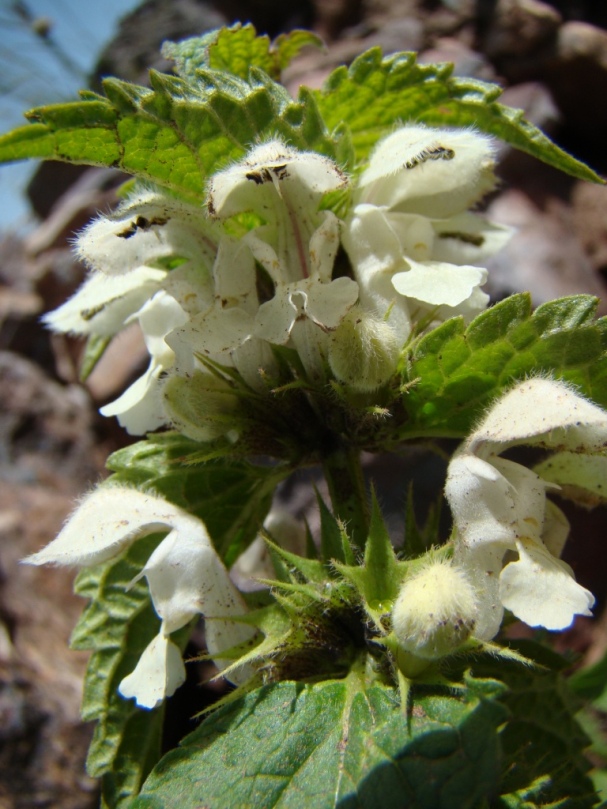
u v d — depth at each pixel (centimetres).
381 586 6
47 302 19
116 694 7
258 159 6
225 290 6
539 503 6
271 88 7
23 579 14
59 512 16
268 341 6
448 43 19
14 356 19
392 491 13
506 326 6
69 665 14
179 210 7
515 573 5
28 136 6
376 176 7
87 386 16
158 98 6
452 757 5
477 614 5
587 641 14
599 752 11
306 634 6
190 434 7
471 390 6
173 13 22
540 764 7
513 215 16
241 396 7
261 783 5
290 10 21
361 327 6
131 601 8
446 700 5
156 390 7
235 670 6
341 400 6
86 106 6
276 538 9
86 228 7
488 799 5
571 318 6
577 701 8
